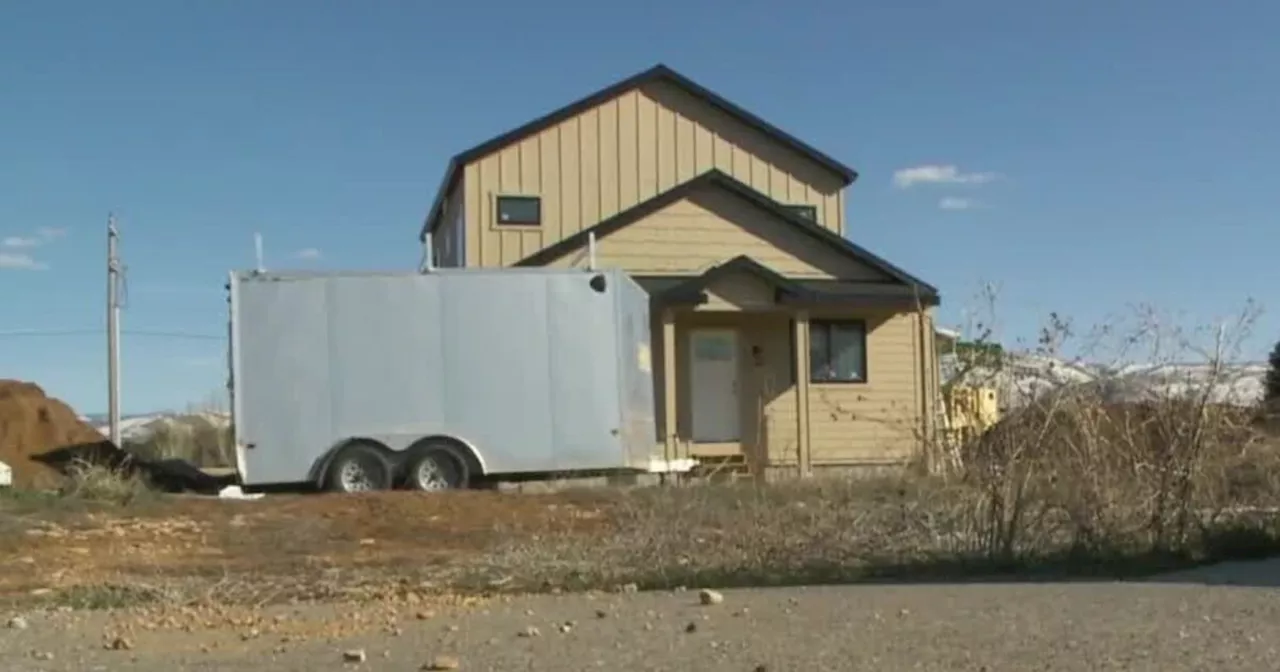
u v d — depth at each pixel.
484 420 18.11
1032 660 6.72
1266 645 7.04
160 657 7.49
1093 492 11.10
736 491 15.64
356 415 17.83
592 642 7.57
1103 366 11.78
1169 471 11.14
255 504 15.31
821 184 25.97
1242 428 11.48
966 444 11.80
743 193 22.98
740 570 10.86
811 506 13.91
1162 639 7.25
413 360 18.00
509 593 10.04
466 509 15.03
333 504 15.23
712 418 22.48
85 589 10.53
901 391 22.95
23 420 20.81
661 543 12.30
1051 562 10.66
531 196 24.41
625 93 24.95
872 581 10.15
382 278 18.00
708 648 7.25
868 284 23.00
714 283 21.30
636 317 18.88
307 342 17.78
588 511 14.92
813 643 7.33
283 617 9.02
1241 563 10.70
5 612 9.52
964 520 11.53
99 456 19.92
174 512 14.70
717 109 25.42
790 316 22.58
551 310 18.41
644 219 22.78
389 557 12.35
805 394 21.55
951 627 7.77
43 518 13.80
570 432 18.33
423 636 7.99
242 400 17.62
